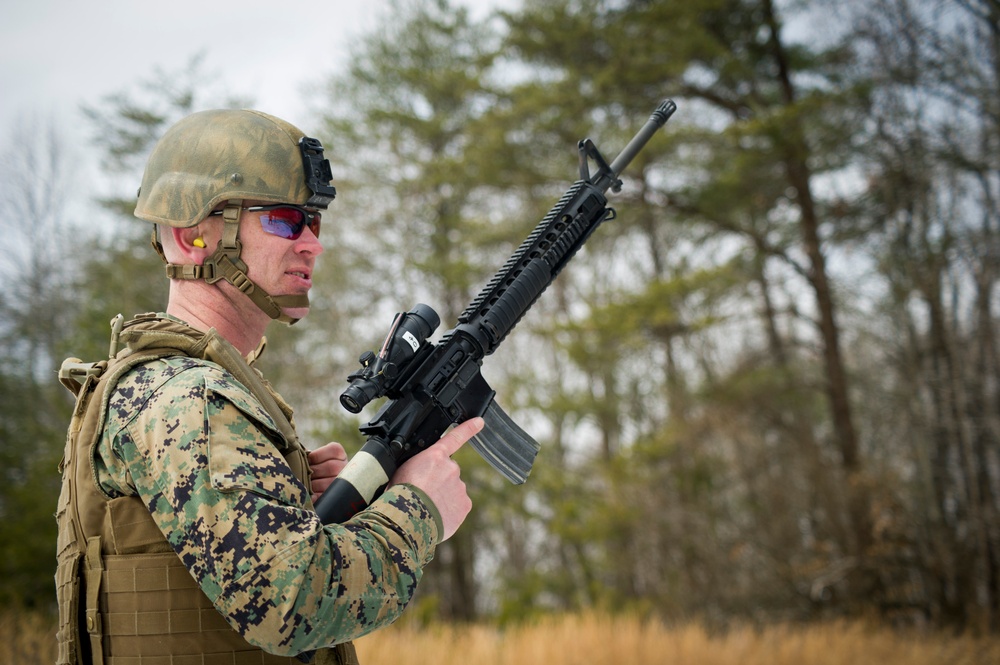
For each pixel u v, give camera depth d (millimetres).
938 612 14562
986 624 13672
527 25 17656
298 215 1725
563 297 24047
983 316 15617
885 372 18438
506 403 21625
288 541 1358
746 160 15961
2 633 6578
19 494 12000
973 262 15664
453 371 1911
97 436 1516
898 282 16562
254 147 1689
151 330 1593
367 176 22609
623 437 22375
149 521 1483
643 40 16547
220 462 1394
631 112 17453
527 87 17906
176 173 1688
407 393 1815
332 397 21016
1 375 17734
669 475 18375
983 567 14672
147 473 1442
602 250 20375
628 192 17391
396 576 1479
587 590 19578
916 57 15875
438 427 1852
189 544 1382
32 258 26594
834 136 16266
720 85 17297
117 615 1488
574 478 20797
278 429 1562
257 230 1688
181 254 1702
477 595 25375
